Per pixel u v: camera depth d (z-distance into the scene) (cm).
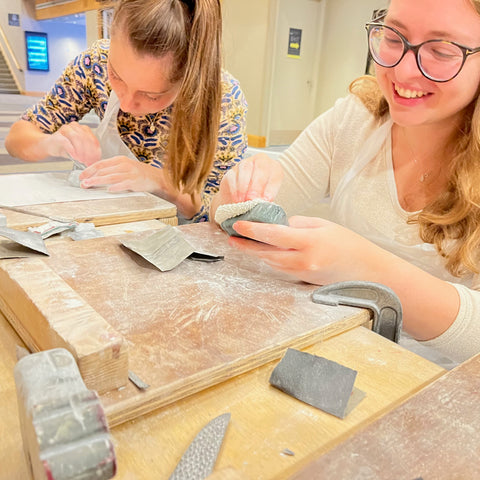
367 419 42
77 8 300
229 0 518
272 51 505
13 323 53
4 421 40
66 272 61
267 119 538
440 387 43
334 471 33
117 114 125
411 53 64
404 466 33
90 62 127
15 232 67
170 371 43
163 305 55
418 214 85
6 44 352
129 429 39
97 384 39
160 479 34
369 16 493
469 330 60
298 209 109
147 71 86
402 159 90
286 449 38
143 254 67
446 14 59
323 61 558
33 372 32
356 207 96
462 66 62
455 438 37
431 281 62
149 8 80
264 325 53
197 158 109
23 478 35
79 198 101
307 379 45
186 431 39
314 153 105
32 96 361
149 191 115
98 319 42
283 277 66
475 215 75
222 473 29
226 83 127
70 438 28
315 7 525
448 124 79
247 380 46
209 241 80
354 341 54
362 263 61
